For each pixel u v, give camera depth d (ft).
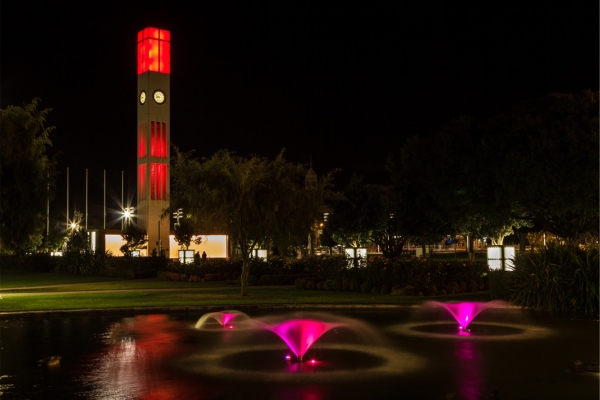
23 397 32.30
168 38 238.68
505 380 35.68
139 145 235.20
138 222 231.30
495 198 116.16
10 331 57.31
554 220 115.65
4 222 79.36
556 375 37.04
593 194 101.71
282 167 90.17
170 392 33.09
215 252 194.18
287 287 112.88
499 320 64.23
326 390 33.37
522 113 115.03
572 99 111.65
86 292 103.24
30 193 80.79
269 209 87.71
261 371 38.52
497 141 113.50
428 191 140.46
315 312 72.69
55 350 46.65
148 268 154.40
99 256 170.30
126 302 82.48
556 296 73.00
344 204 185.16
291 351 45.70
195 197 86.79
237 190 86.74
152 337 53.11
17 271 188.34
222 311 73.72
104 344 49.39
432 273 96.48
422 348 46.93
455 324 61.00
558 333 54.80
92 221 317.83
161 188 230.48
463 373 37.65
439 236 153.69
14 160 79.05
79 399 31.76
